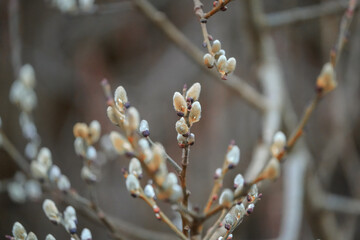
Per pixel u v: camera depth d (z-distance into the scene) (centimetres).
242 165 178
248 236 178
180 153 181
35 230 170
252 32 127
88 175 65
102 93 185
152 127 185
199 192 176
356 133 170
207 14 57
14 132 169
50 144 182
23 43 180
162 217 55
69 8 100
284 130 126
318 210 130
